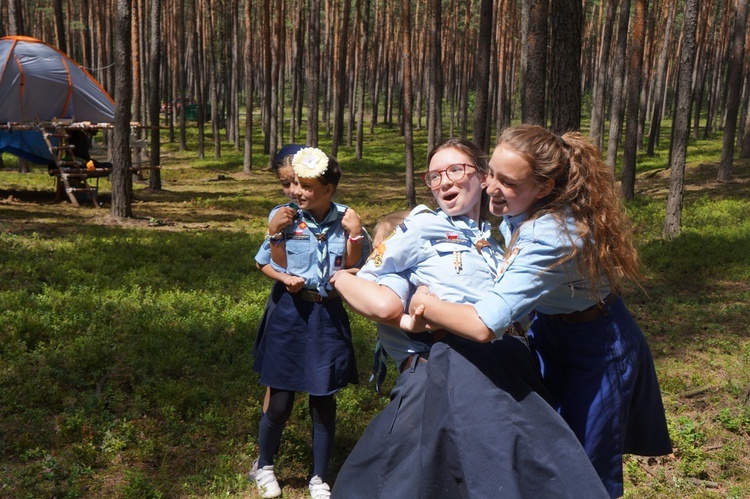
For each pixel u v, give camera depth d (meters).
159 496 4.30
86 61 40.34
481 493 2.61
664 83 53.78
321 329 4.17
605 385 2.86
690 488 4.62
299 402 5.74
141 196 22.75
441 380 2.79
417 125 61.12
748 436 5.48
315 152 3.98
